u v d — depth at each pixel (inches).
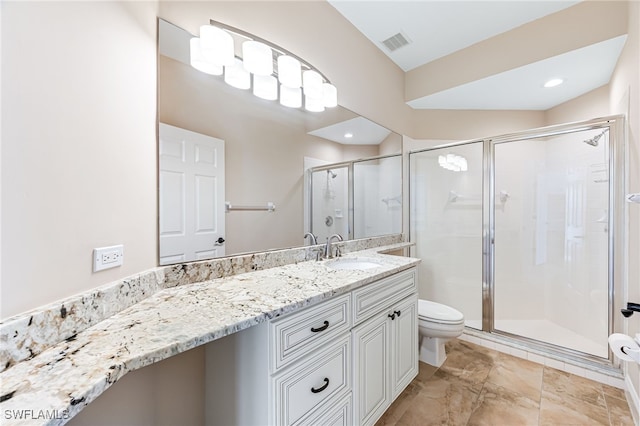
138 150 39.3
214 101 52.1
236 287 45.2
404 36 90.0
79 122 29.9
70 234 28.7
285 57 60.3
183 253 47.2
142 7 40.3
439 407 62.6
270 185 62.9
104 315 31.8
